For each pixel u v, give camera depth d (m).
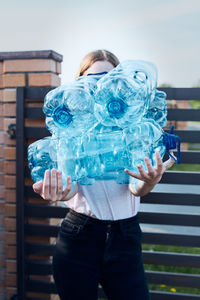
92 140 1.20
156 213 2.14
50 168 1.29
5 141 2.26
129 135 1.17
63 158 1.23
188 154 2.07
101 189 1.33
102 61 1.40
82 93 1.14
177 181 2.10
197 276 2.17
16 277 2.36
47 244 2.26
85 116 1.15
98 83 1.15
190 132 2.06
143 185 1.27
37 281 2.30
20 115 2.13
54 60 2.21
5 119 2.23
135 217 1.41
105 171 1.27
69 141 1.22
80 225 1.35
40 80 2.14
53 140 1.29
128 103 1.10
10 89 2.20
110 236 1.34
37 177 1.32
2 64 2.21
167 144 1.27
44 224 2.27
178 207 4.77
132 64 1.19
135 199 1.41
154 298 2.23
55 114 1.15
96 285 1.37
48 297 2.34
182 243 2.15
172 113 2.06
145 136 1.16
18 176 2.17
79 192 1.37
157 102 1.42
